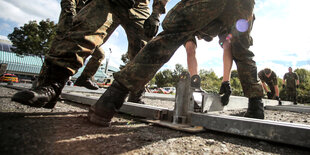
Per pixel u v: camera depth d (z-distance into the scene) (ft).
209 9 4.49
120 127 4.49
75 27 4.85
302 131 3.44
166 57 4.33
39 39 61.36
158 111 5.41
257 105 6.51
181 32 4.38
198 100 5.52
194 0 4.33
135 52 7.75
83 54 4.93
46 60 4.86
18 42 61.62
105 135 3.64
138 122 5.38
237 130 4.19
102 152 2.75
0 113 4.48
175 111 5.05
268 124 3.83
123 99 4.37
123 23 7.08
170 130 4.59
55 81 4.96
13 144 2.48
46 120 4.28
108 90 4.30
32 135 2.98
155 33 4.99
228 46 7.70
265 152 3.40
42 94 4.57
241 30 6.33
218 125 4.49
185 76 5.15
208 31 7.35
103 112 4.19
